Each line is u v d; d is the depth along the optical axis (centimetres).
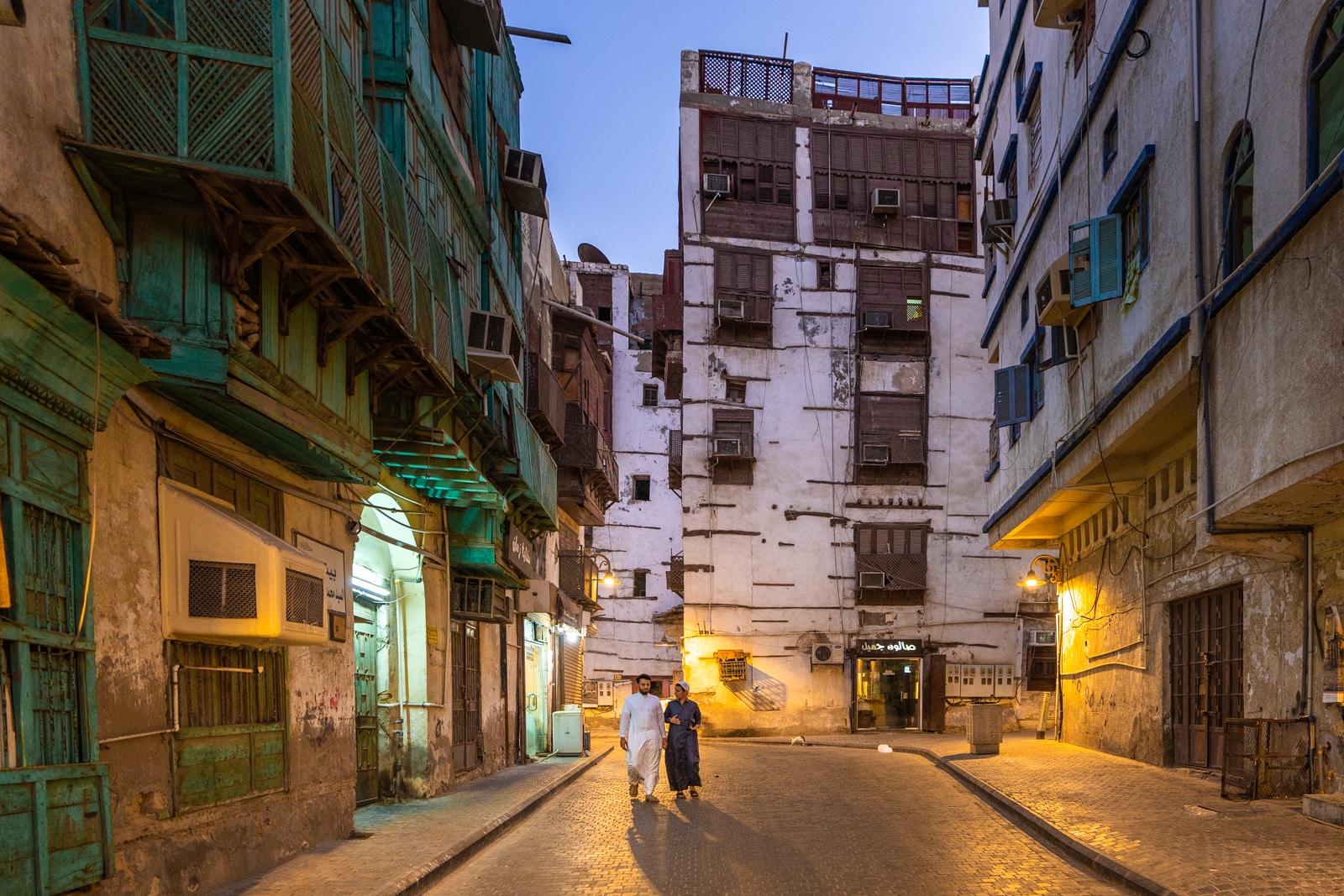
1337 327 839
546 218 1916
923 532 3234
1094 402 1527
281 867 848
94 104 629
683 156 3347
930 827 1052
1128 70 1385
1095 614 1917
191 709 757
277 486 914
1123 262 1388
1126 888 745
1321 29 899
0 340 518
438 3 1194
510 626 2009
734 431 3247
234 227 695
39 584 568
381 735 1342
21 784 516
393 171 963
